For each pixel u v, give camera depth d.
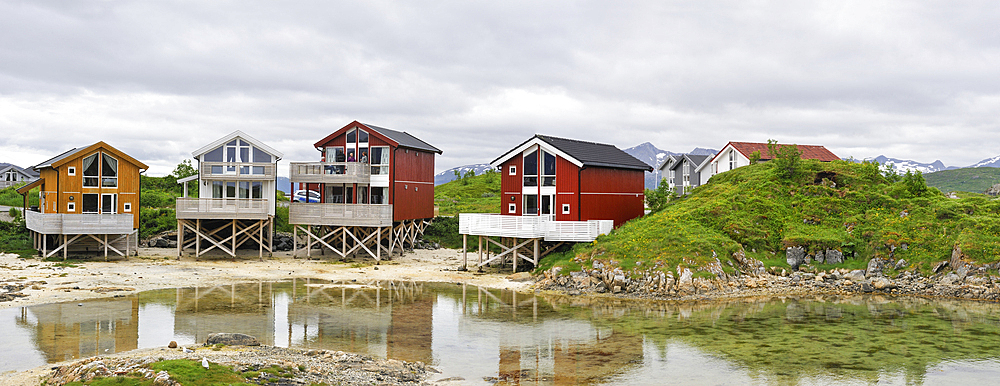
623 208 49.88
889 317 30.81
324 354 22.86
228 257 48.75
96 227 44.28
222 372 18.97
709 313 31.77
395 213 50.72
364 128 50.75
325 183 51.00
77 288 34.84
